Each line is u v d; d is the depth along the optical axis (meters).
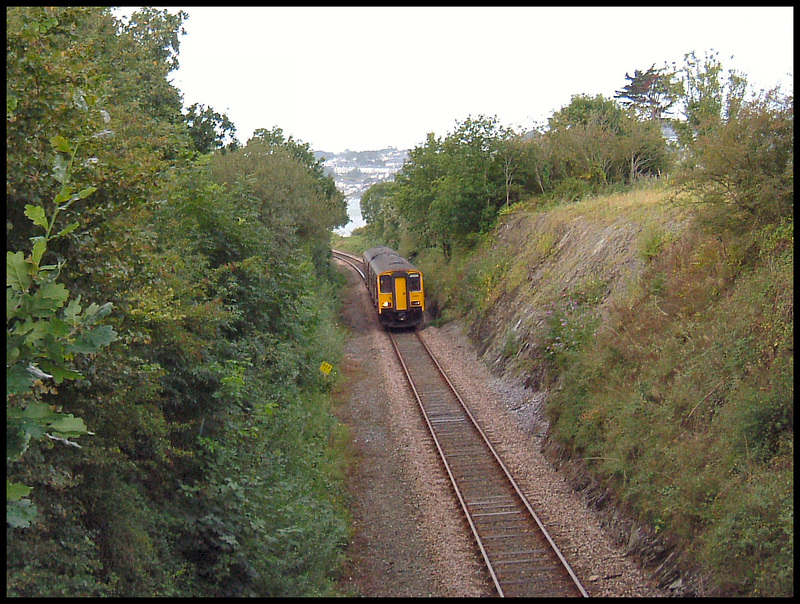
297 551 9.42
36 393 4.75
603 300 16.89
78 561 6.07
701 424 10.45
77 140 5.71
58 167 4.64
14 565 5.35
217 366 10.48
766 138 11.62
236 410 10.85
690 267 13.27
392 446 15.71
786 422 8.97
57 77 5.57
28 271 3.73
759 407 9.21
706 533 8.83
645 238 16.09
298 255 25.00
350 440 16.12
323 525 10.59
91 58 7.91
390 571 10.30
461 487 13.14
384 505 12.62
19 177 5.48
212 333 12.22
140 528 7.35
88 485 6.84
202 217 15.38
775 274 10.79
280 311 17.92
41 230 5.96
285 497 10.21
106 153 6.81
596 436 12.80
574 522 11.37
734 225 12.50
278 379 15.69
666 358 12.09
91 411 6.70
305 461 12.80
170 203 12.30
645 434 11.34
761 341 10.32
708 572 8.52
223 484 9.24
